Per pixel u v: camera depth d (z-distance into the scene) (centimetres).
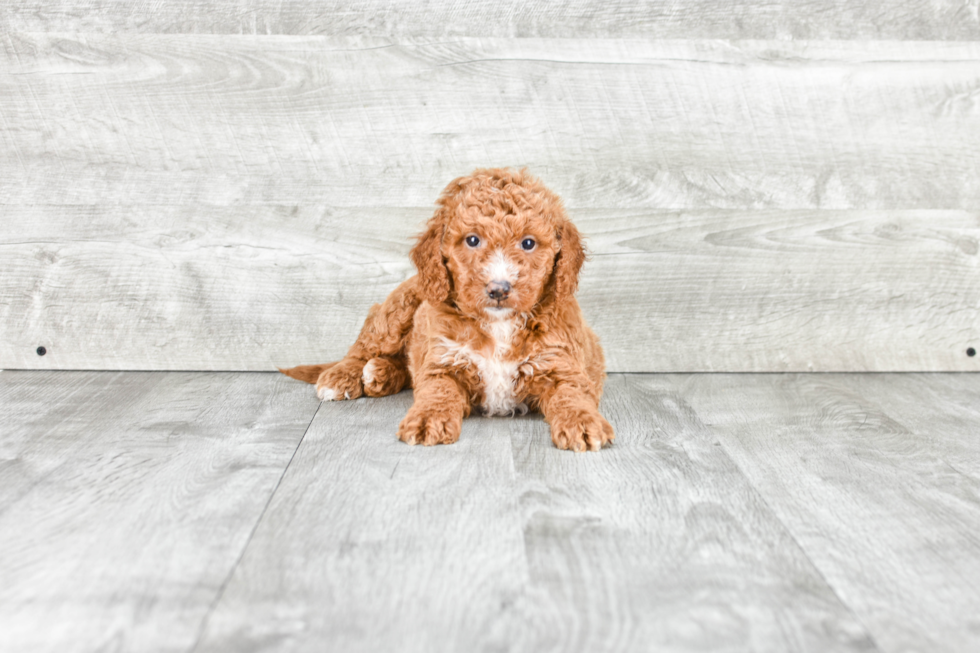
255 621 150
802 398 309
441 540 183
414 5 320
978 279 350
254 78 323
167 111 324
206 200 331
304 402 295
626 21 324
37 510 198
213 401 295
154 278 336
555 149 332
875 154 339
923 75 334
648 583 166
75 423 267
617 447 247
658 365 348
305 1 317
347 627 149
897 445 255
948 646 146
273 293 339
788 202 339
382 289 340
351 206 334
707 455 242
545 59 325
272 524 190
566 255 259
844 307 348
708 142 334
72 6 313
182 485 213
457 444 247
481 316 257
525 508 200
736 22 326
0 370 338
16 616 151
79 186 329
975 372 352
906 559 178
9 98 320
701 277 343
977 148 341
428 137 330
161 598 158
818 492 214
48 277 334
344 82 324
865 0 328
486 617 153
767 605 158
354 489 211
